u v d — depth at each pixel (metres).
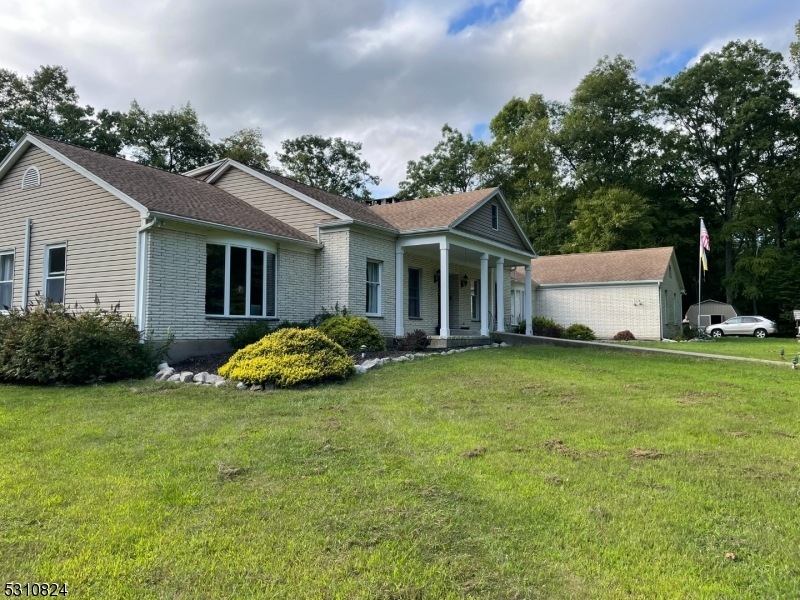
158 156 35.94
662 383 9.72
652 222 39.47
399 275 16.34
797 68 39.12
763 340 26.03
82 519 3.68
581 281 28.27
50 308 10.13
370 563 3.16
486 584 2.96
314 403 7.54
